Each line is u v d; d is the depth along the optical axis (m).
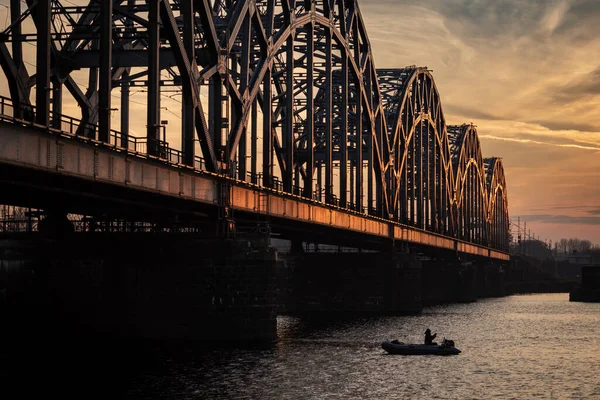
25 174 50.66
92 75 72.62
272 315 69.94
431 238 159.75
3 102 46.19
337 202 106.56
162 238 71.06
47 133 49.41
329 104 102.88
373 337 87.12
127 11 62.62
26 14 54.00
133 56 71.00
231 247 69.69
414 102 150.25
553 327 108.94
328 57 103.38
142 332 70.88
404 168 144.75
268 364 62.78
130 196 63.00
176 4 71.00
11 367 60.06
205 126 69.38
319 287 126.94
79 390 52.50
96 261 72.31
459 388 58.62
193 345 69.50
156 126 61.53
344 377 60.56
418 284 127.12
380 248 135.50
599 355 77.50
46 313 72.75
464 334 96.88
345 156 108.62
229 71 76.75
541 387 59.81
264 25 90.25
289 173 91.69
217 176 69.75
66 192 56.78
